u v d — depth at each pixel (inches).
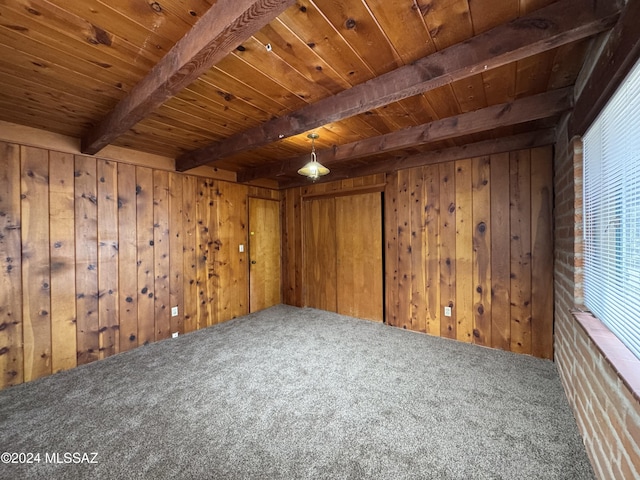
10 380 92.5
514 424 70.6
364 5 47.9
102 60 62.0
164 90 64.2
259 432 68.9
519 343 114.0
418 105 85.6
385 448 63.4
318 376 96.1
